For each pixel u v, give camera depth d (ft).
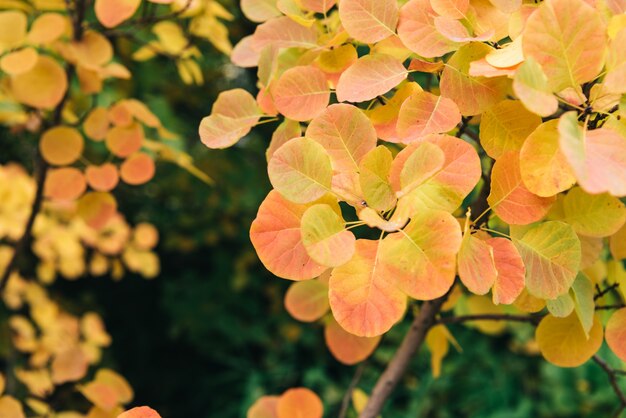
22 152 8.35
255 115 2.77
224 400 10.75
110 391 3.53
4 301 5.94
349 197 2.38
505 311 3.23
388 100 2.63
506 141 2.50
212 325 10.73
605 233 2.58
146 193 10.53
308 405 3.02
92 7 5.05
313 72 2.63
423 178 2.27
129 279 11.84
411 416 8.21
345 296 2.28
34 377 4.73
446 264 2.22
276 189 2.30
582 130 2.18
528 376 8.60
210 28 4.28
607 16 2.47
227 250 11.31
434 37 2.52
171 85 9.55
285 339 10.53
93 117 3.81
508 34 2.54
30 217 4.36
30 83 3.73
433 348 3.46
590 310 2.61
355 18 2.55
